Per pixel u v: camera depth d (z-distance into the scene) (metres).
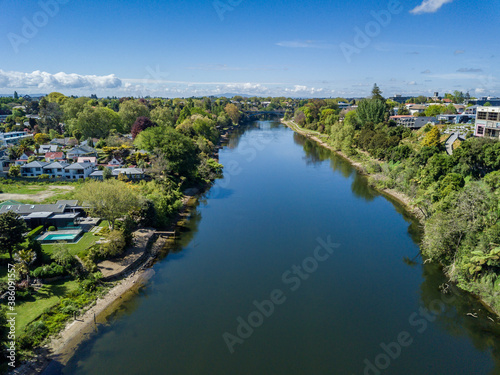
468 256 53.06
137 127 155.50
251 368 38.44
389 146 129.12
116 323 45.16
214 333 43.81
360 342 42.78
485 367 39.47
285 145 189.50
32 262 51.72
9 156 118.62
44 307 45.78
